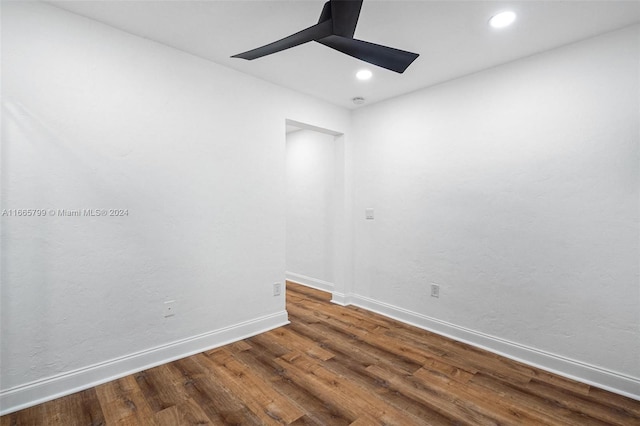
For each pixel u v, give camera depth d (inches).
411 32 84.4
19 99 72.5
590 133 86.4
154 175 92.7
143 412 73.5
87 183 81.4
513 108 100.5
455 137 115.0
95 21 82.1
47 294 76.3
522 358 99.0
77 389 80.1
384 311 139.2
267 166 120.4
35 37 74.1
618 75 82.0
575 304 89.6
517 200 100.1
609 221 83.9
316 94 132.4
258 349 105.6
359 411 74.9
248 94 114.0
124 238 87.6
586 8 73.4
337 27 62.3
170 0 73.2
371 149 144.1
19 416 70.7
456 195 115.0
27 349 74.0
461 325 114.3
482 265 108.6
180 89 97.6
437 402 78.6
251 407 76.0
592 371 86.5
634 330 80.7
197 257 102.0
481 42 89.4
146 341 92.0
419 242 126.7
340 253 153.4
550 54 93.1
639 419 72.7
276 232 123.9
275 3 74.0
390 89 126.0
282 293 126.6
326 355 102.0
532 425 70.7
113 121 85.3
